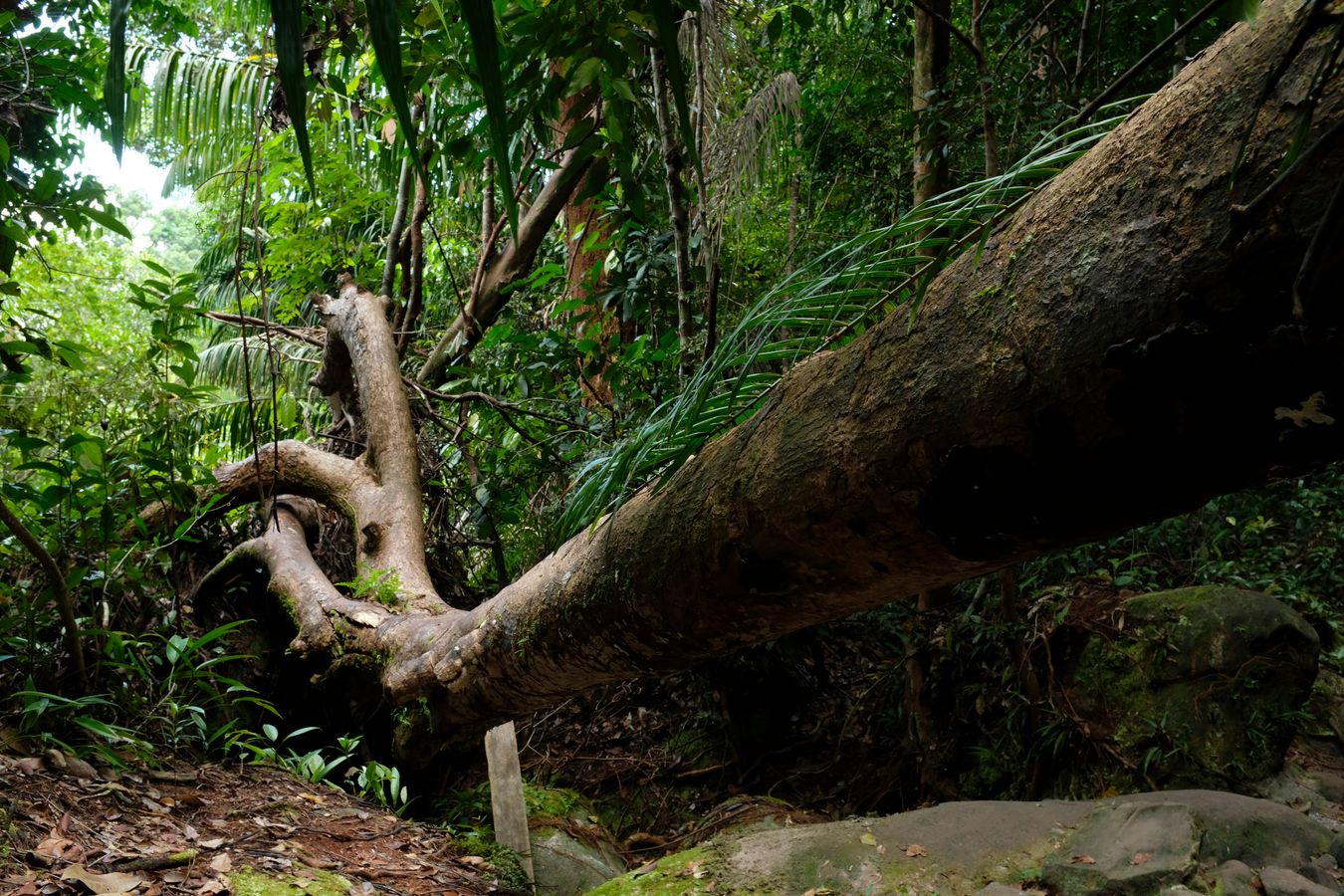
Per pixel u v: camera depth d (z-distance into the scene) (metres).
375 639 3.67
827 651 5.09
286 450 4.68
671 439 2.04
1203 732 3.48
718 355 1.82
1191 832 2.49
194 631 4.27
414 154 0.57
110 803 2.65
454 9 2.59
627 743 4.95
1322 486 4.34
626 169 3.12
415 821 3.61
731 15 4.16
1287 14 1.07
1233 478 1.24
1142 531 4.43
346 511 4.50
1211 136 1.11
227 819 2.84
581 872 3.62
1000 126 3.98
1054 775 3.81
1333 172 0.96
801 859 2.76
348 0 2.98
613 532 2.28
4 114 2.77
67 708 3.00
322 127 5.49
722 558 1.92
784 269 4.98
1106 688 3.75
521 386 5.32
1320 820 3.23
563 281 6.34
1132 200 1.20
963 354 1.41
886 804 4.32
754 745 4.67
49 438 3.46
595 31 2.43
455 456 5.72
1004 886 2.46
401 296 6.08
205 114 5.91
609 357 5.12
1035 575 4.14
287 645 4.41
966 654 4.16
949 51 4.11
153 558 3.90
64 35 2.83
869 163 5.00
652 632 2.24
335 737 4.18
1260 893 2.37
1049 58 3.95
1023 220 1.38
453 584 5.20
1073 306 1.25
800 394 1.75
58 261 5.95
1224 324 1.08
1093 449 1.29
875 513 1.60
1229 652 3.54
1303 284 0.82
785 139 4.95
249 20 4.62
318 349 6.61
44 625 3.30
